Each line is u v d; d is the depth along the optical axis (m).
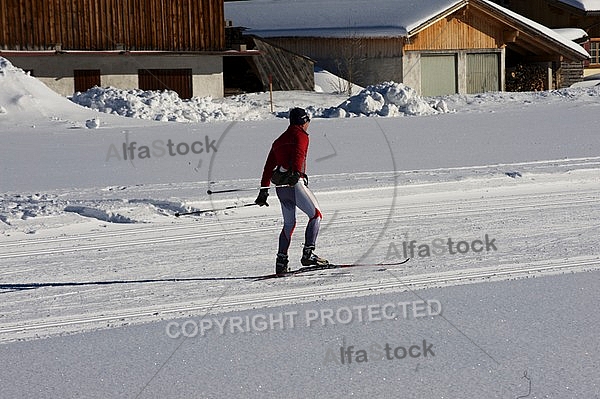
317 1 60.56
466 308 9.26
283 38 54.69
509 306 9.30
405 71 51.59
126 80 44.78
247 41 49.88
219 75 47.56
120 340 8.45
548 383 7.02
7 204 15.32
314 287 10.37
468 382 7.09
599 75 63.94
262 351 8.02
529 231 13.28
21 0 42.16
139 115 33.38
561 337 8.20
